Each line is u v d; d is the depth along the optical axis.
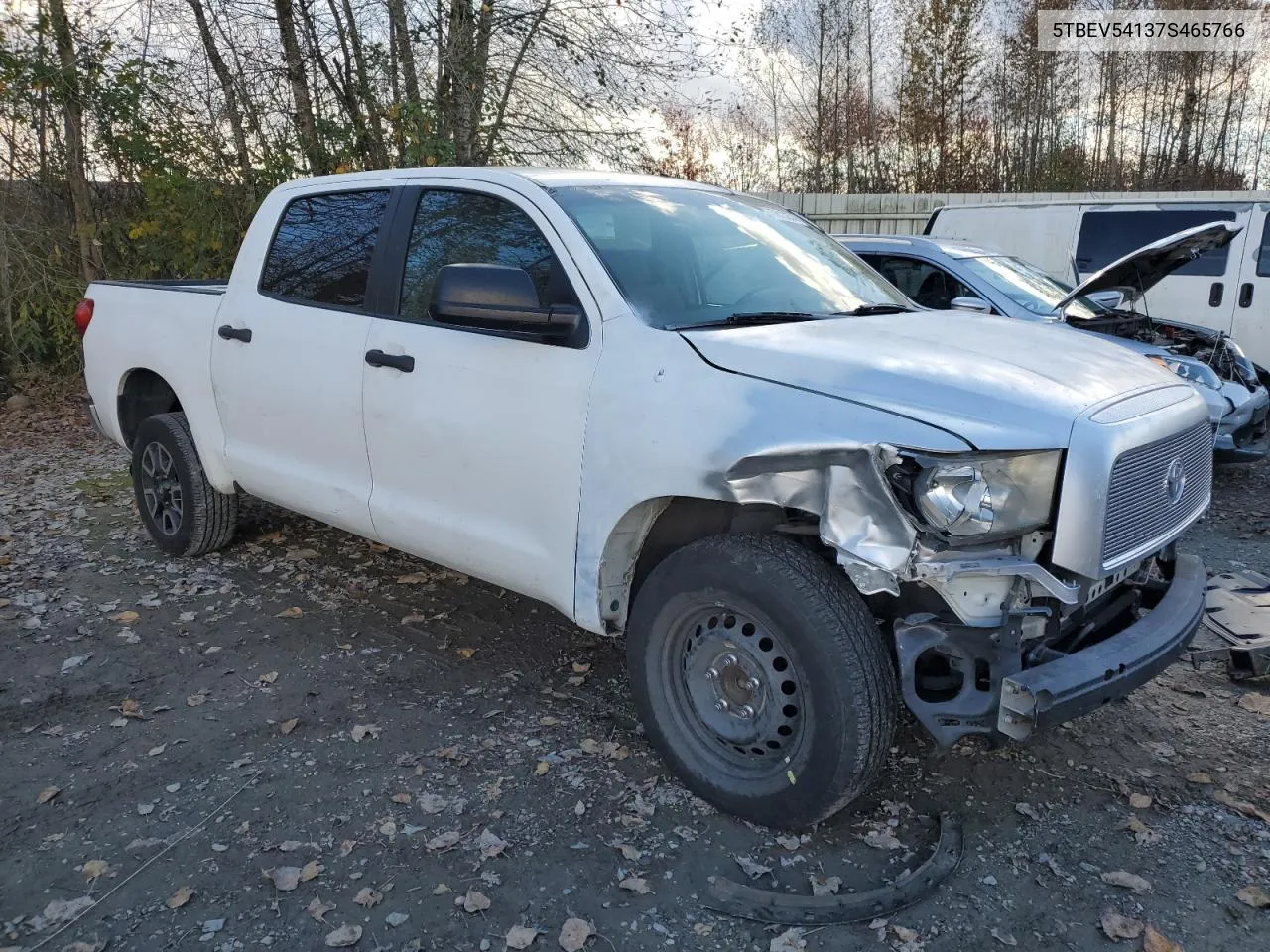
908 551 2.52
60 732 3.65
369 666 4.19
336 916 2.66
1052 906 2.69
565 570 3.35
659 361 3.08
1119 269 5.85
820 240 4.41
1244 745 3.52
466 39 11.18
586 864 2.88
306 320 4.35
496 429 3.50
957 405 2.67
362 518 4.18
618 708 3.82
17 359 11.41
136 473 5.60
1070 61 26.19
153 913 2.67
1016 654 2.67
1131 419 2.79
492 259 3.69
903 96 24.91
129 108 10.67
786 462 2.69
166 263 11.46
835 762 2.73
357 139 11.22
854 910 2.67
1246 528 6.27
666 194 3.99
